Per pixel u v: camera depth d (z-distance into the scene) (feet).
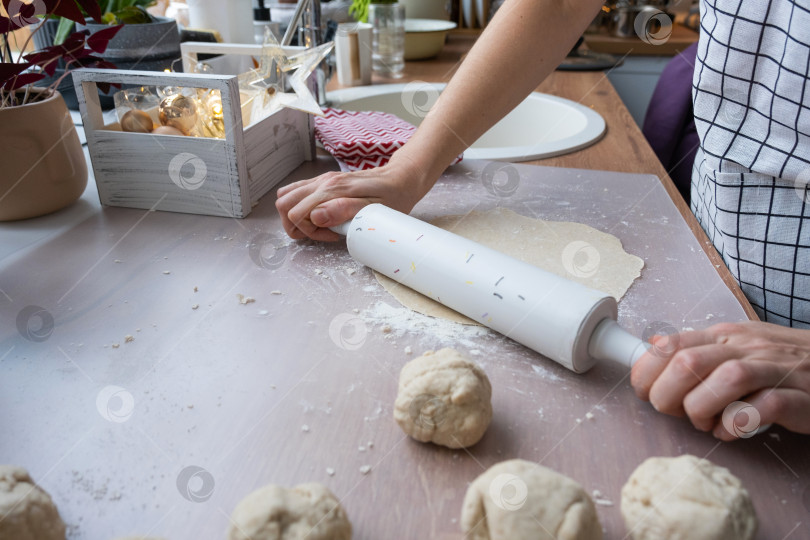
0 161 2.35
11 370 1.64
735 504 1.15
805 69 1.98
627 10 6.11
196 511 1.25
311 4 3.59
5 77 2.24
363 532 1.21
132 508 1.25
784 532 1.22
